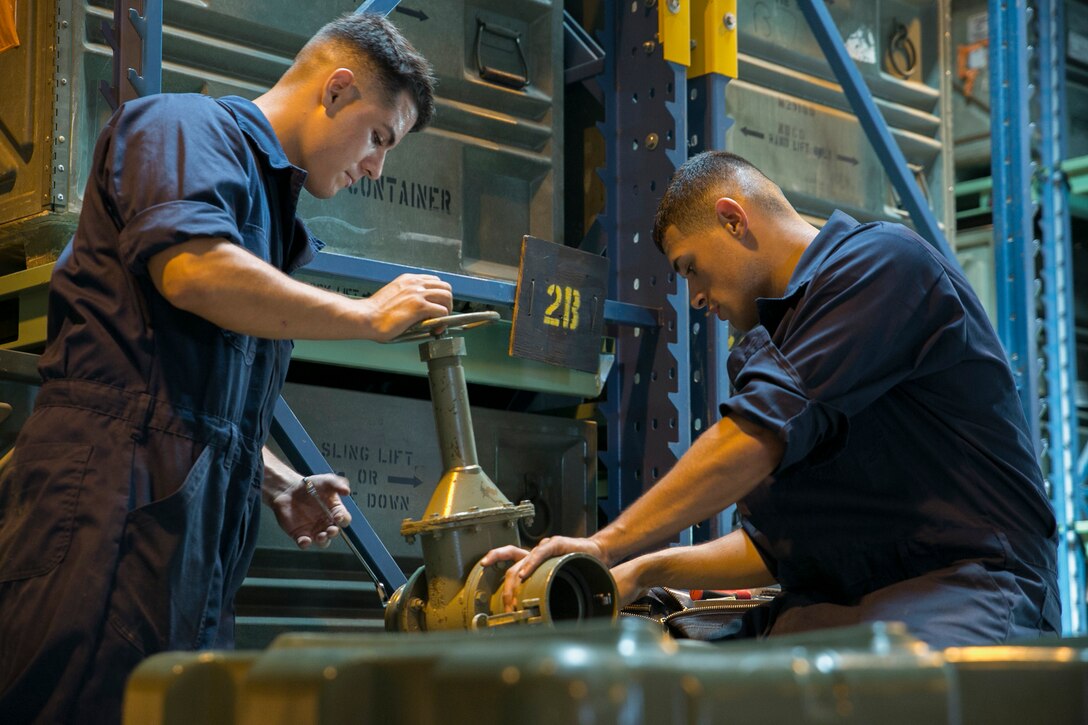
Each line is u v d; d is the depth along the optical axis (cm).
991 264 381
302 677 71
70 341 150
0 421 188
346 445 224
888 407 173
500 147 242
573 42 266
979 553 170
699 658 63
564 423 250
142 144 148
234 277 141
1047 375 354
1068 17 389
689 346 254
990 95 353
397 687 71
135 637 142
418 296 153
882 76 310
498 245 242
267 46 215
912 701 67
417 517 232
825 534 177
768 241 189
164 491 146
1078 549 351
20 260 221
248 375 158
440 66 233
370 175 178
